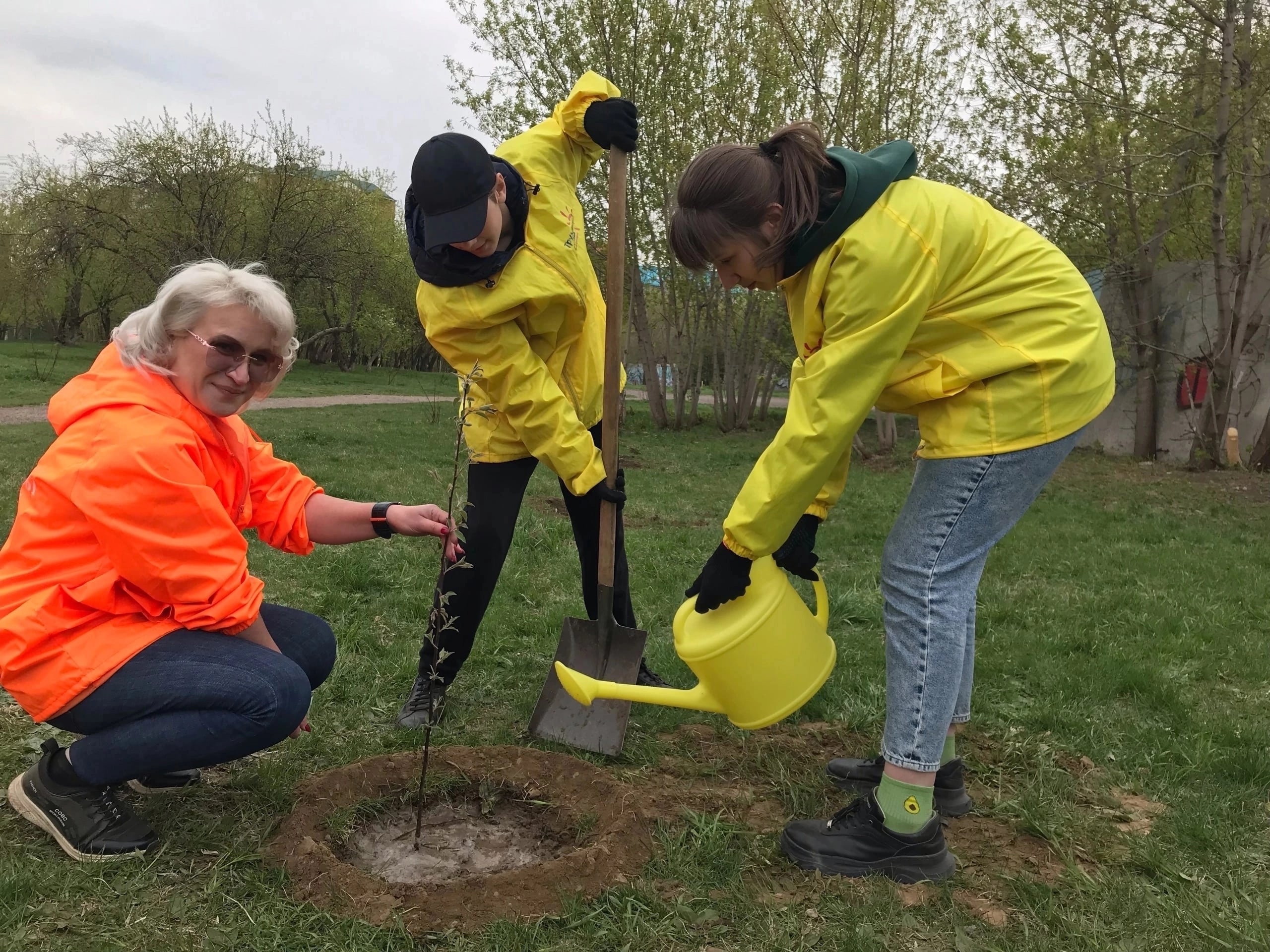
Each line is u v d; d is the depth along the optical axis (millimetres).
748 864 2297
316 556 5246
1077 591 5516
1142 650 4238
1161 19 11781
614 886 2152
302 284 30922
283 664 2232
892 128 14625
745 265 2188
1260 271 13148
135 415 2084
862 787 2775
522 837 2547
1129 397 14961
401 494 8312
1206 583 5812
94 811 2217
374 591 4734
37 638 2062
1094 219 13641
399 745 2988
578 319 3133
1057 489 10938
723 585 2193
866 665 3912
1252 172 11695
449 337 2922
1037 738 3178
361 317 38656
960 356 2129
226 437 2367
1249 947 2014
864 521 8195
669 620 4551
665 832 2424
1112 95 12250
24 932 1907
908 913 2119
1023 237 2178
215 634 2234
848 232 2012
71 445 2074
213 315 2139
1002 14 12844
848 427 2047
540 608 4676
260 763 2768
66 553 2086
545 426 2965
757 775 2871
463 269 2791
